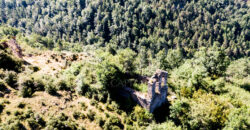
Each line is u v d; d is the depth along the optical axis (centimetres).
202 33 11875
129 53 3219
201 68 3988
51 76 2741
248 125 2052
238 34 13275
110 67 2453
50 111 1927
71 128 1819
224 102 2525
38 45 7688
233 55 11412
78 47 9212
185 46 11369
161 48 10981
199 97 2738
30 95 2045
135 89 2684
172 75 3856
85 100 2347
